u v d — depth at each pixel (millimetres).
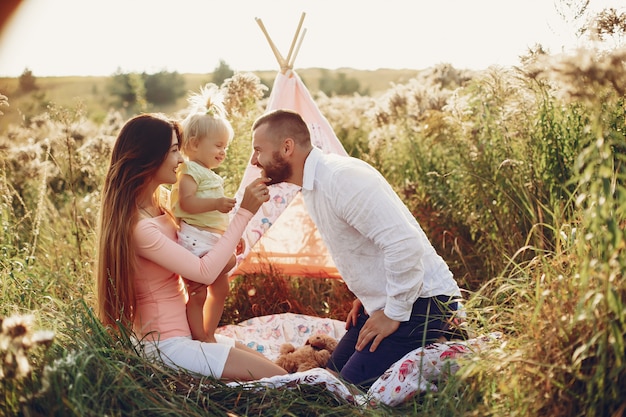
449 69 7129
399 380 3281
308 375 3256
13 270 4250
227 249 3549
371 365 3613
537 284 3088
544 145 4504
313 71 24000
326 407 3088
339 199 3494
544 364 2703
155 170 3463
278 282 5215
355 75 23000
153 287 3484
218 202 3664
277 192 4602
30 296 3947
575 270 2953
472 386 2896
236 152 5668
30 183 6258
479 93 5250
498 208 4797
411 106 6816
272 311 5141
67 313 3473
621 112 3744
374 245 3643
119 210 3395
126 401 2836
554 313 2885
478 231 5176
